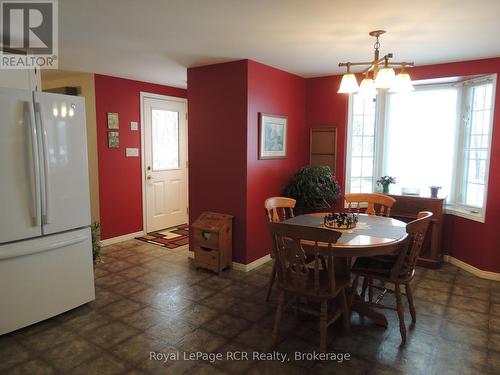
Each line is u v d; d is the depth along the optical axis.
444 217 4.08
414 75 3.98
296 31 2.75
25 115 2.47
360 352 2.36
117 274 3.76
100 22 2.55
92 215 4.72
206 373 2.14
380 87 2.38
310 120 4.73
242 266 3.88
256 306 3.03
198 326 2.69
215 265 3.75
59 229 2.74
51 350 2.38
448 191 4.23
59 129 2.69
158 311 2.93
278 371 2.16
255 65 3.73
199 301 3.12
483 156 3.81
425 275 3.74
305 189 4.06
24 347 2.41
